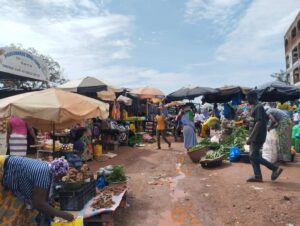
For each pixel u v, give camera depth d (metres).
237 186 7.67
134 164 11.40
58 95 6.73
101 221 5.35
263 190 7.17
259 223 5.56
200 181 8.57
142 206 6.68
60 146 10.20
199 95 16.72
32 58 14.53
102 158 12.44
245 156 10.34
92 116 7.15
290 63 64.50
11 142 7.93
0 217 3.36
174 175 9.46
